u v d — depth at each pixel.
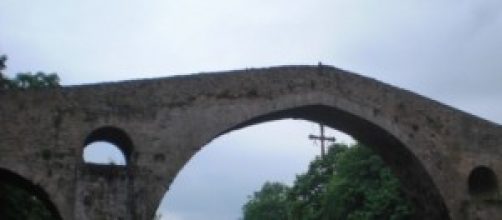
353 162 51.03
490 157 34.91
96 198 27.28
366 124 33.31
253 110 30.92
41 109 27.50
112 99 28.59
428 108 34.34
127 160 29.27
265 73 31.61
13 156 26.73
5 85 33.19
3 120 26.94
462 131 34.72
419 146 33.69
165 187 28.53
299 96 31.92
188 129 29.53
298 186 63.28
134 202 27.81
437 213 34.34
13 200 33.28
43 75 40.75
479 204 34.06
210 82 30.47
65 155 27.36
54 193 26.86
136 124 28.70
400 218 43.06
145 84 29.31
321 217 55.78
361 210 49.44
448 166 34.00
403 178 35.62
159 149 28.81
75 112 27.92
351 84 33.12
